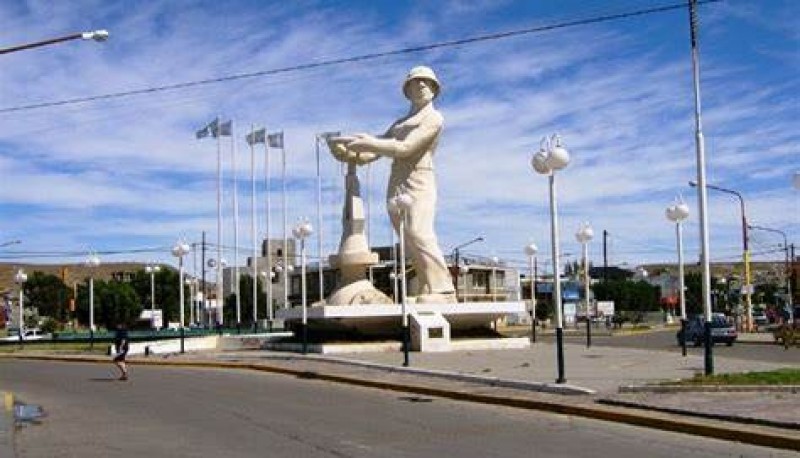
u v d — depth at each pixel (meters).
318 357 33.22
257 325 71.25
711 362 21.62
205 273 108.19
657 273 150.62
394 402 20.95
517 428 16.31
